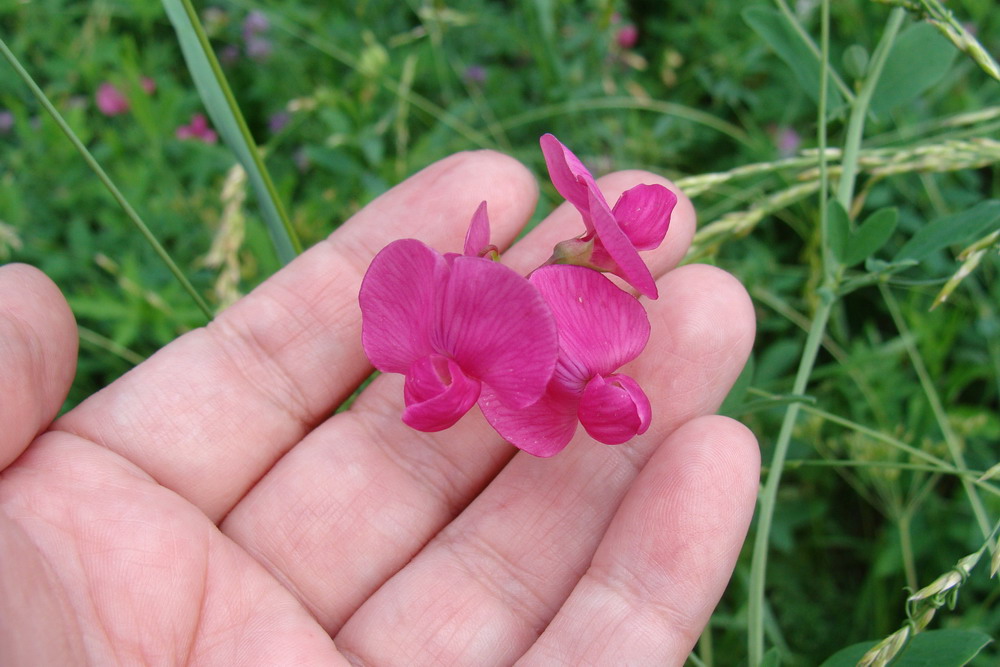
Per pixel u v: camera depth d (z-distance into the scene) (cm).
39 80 20
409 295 9
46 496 9
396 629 10
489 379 9
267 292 11
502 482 11
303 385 11
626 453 11
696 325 10
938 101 18
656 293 10
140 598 9
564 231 12
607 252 10
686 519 9
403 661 10
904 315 16
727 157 19
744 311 10
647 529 9
